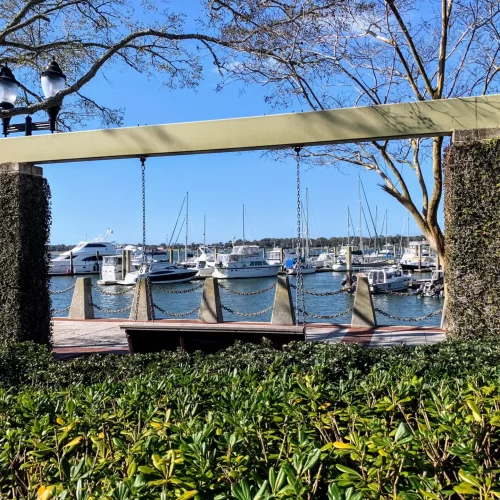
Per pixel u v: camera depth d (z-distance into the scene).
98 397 3.38
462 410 2.68
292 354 4.87
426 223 11.60
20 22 11.38
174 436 2.49
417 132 6.33
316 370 3.99
